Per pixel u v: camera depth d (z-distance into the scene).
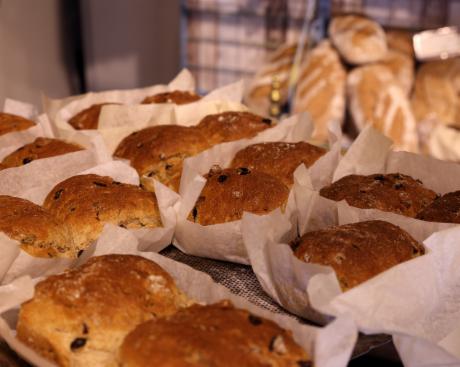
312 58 1.42
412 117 1.34
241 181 0.77
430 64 1.41
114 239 0.68
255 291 0.71
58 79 1.64
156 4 1.69
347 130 1.43
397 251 0.65
